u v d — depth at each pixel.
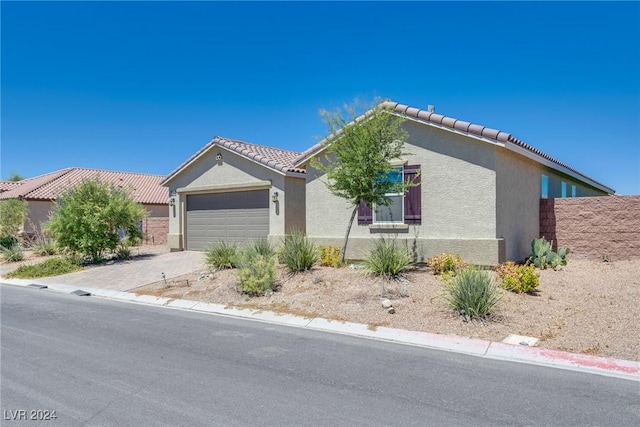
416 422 4.88
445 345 7.81
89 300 13.01
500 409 5.21
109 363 6.92
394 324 9.01
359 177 12.68
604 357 6.99
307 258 13.34
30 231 28.91
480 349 7.54
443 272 11.86
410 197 14.27
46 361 7.03
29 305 12.12
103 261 20.14
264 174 19.27
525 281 10.54
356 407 5.27
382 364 6.85
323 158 16.09
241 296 11.86
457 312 9.23
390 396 5.59
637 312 9.00
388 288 11.16
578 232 15.57
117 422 4.90
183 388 5.88
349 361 7.00
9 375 6.39
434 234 13.82
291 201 19.02
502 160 13.45
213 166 21.06
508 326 8.57
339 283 11.86
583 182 22.50
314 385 5.97
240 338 8.41
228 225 20.86
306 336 8.56
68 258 20.02
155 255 21.50
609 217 15.02
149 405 5.34
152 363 6.92
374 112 13.31
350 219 14.18
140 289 14.05
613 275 12.64
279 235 18.64
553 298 10.29
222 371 6.54
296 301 10.95
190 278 14.76
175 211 22.58
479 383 6.04
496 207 12.92
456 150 13.49
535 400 5.46
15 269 19.91
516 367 6.71
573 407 5.26
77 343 8.09
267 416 5.04
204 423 4.87
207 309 11.16
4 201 27.70
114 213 19.92
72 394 5.68
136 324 9.64
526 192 15.30
